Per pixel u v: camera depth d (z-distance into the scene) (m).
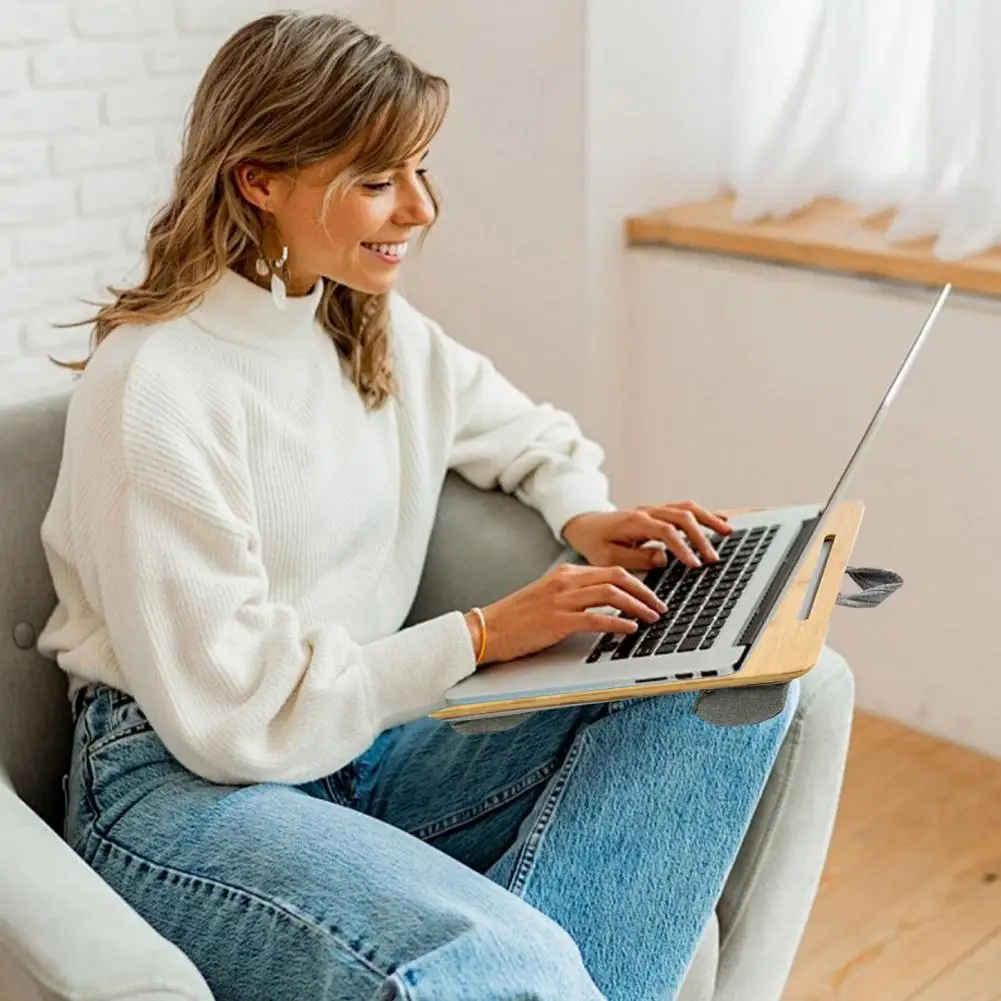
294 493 1.49
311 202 1.44
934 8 2.24
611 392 2.72
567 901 1.34
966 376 2.26
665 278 2.61
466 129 2.71
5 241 2.45
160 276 1.46
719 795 1.39
